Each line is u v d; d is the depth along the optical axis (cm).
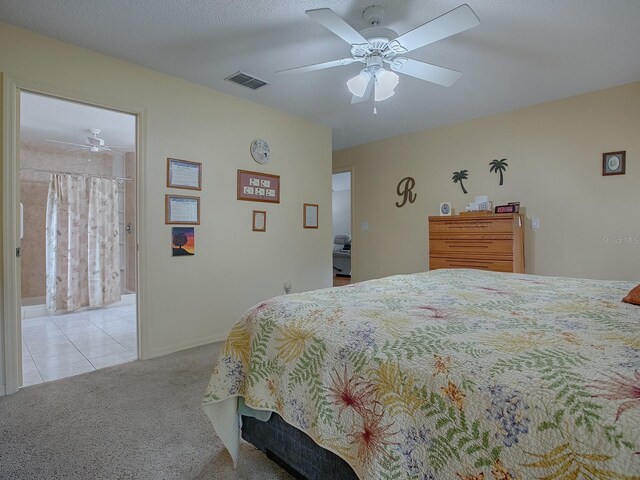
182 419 184
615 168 300
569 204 324
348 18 206
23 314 407
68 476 140
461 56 248
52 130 410
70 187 431
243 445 164
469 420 73
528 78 284
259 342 131
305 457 122
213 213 313
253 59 256
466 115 374
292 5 195
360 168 493
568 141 324
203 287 307
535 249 343
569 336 93
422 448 80
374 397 91
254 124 343
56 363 265
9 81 212
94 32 221
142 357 271
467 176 388
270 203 359
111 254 469
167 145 283
